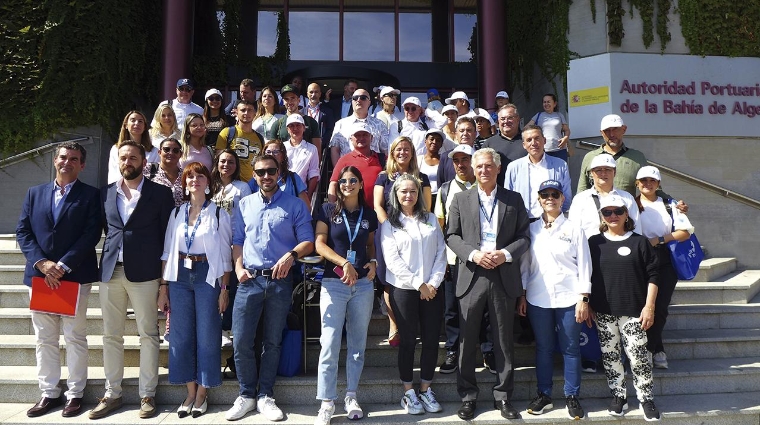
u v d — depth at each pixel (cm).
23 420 394
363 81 1138
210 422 393
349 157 523
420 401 421
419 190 425
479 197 430
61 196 421
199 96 1174
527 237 420
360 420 402
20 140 876
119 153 420
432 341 419
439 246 427
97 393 431
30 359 473
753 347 521
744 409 421
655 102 905
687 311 565
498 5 1059
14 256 631
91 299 546
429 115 776
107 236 420
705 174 898
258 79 1212
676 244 464
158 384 430
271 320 411
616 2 922
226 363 471
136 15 1020
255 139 575
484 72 1055
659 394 461
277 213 417
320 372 398
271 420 396
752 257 877
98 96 924
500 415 410
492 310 410
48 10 898
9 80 878
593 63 929
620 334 422
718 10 920
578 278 415
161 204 424
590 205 460
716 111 907
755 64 918
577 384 411
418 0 1312
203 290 407
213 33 1205
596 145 907
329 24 1284
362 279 417
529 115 1093
